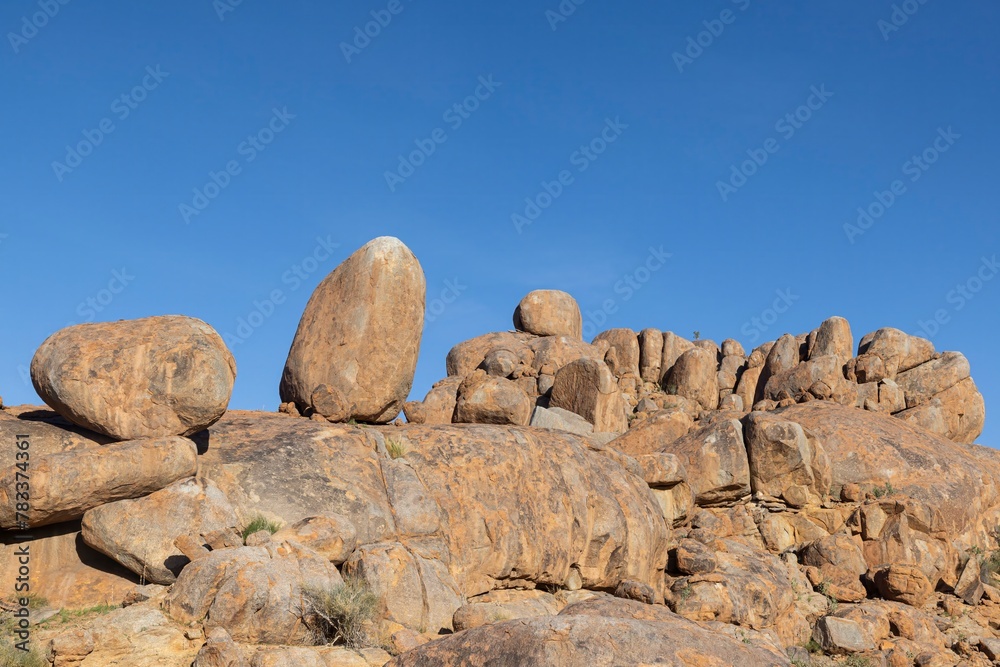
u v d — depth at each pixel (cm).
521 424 2581
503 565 2062
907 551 2662
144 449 1702
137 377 1767
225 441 1938
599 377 3041
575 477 2264
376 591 1680
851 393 3353
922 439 3033
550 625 1280
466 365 3712
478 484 2108
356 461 1991
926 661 2295
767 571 2458
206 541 1653
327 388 2197
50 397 1756
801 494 2786
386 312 2241
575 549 2183
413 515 1961
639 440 2917
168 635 1427
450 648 1294
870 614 2422
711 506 2814
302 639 1516
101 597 1650
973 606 2577
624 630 1277
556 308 3794
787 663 1320
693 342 4075
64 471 1622
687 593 2286
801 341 3719
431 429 2192
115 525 1662
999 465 3117
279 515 1827
